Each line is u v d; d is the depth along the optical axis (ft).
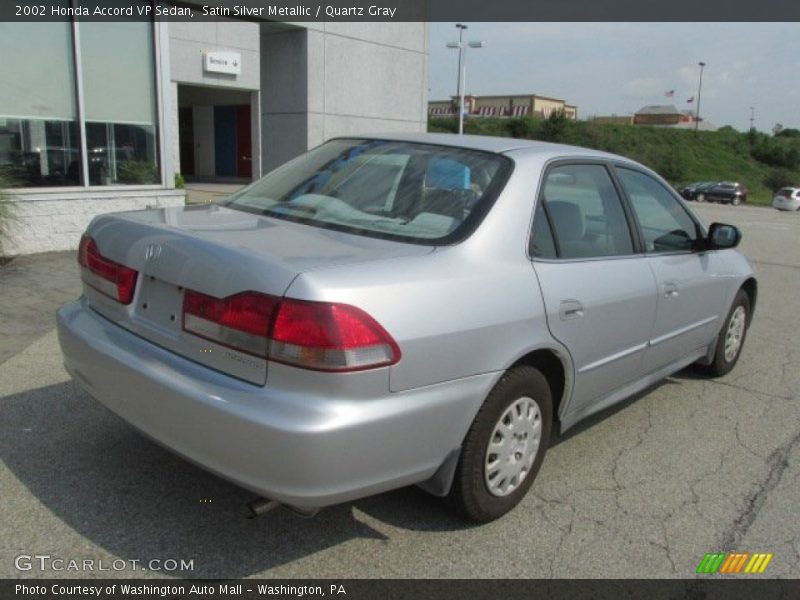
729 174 231.91
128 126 30.91
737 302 17.40
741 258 17.43
